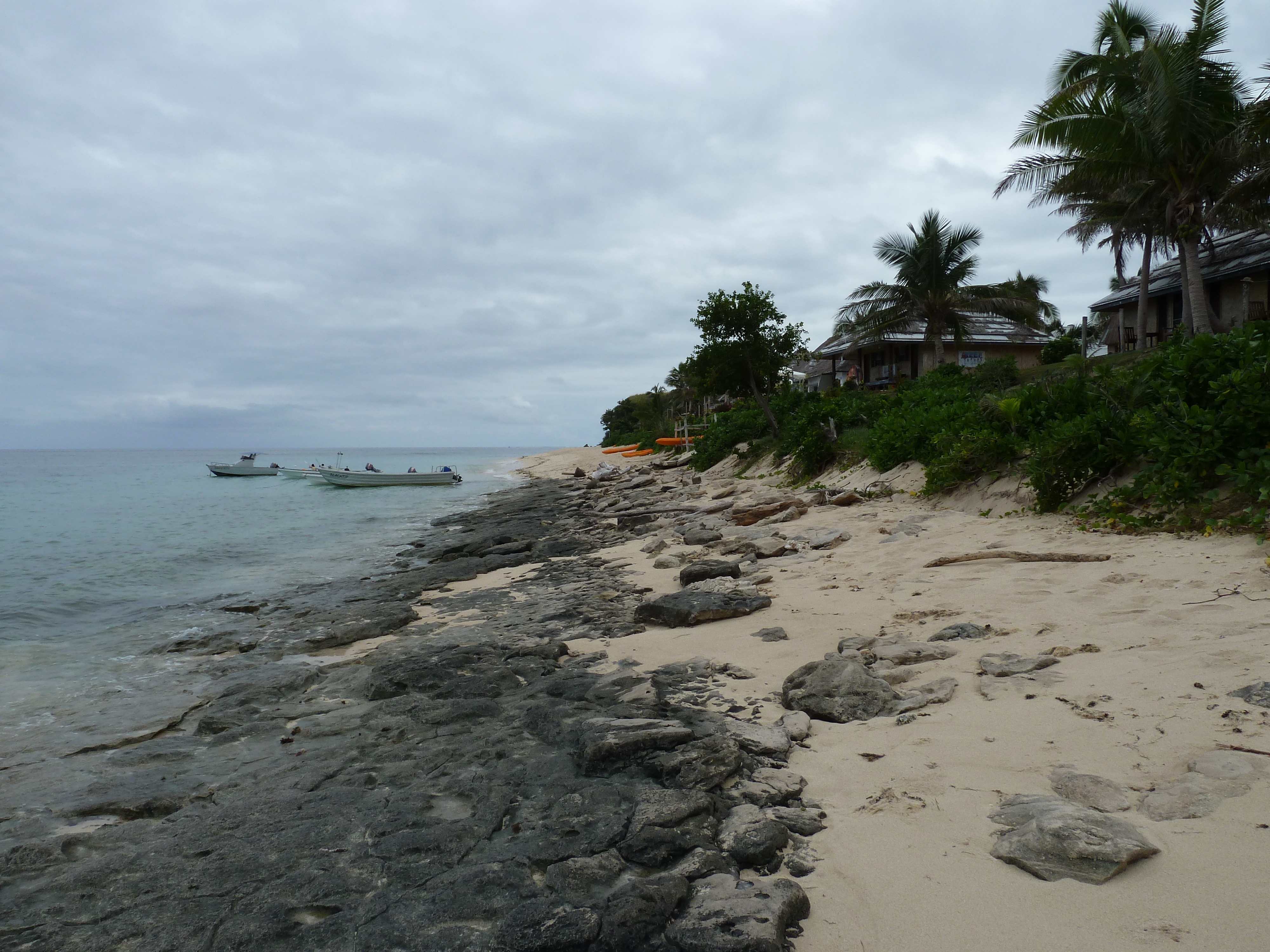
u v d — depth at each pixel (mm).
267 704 6395
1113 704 4016
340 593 12312
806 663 5754
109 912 3139
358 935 2816
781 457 22906
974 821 3201
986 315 42844
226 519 26156
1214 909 2443
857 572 8438
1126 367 14172
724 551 10961
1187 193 21609
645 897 2801
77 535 21516
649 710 4953
